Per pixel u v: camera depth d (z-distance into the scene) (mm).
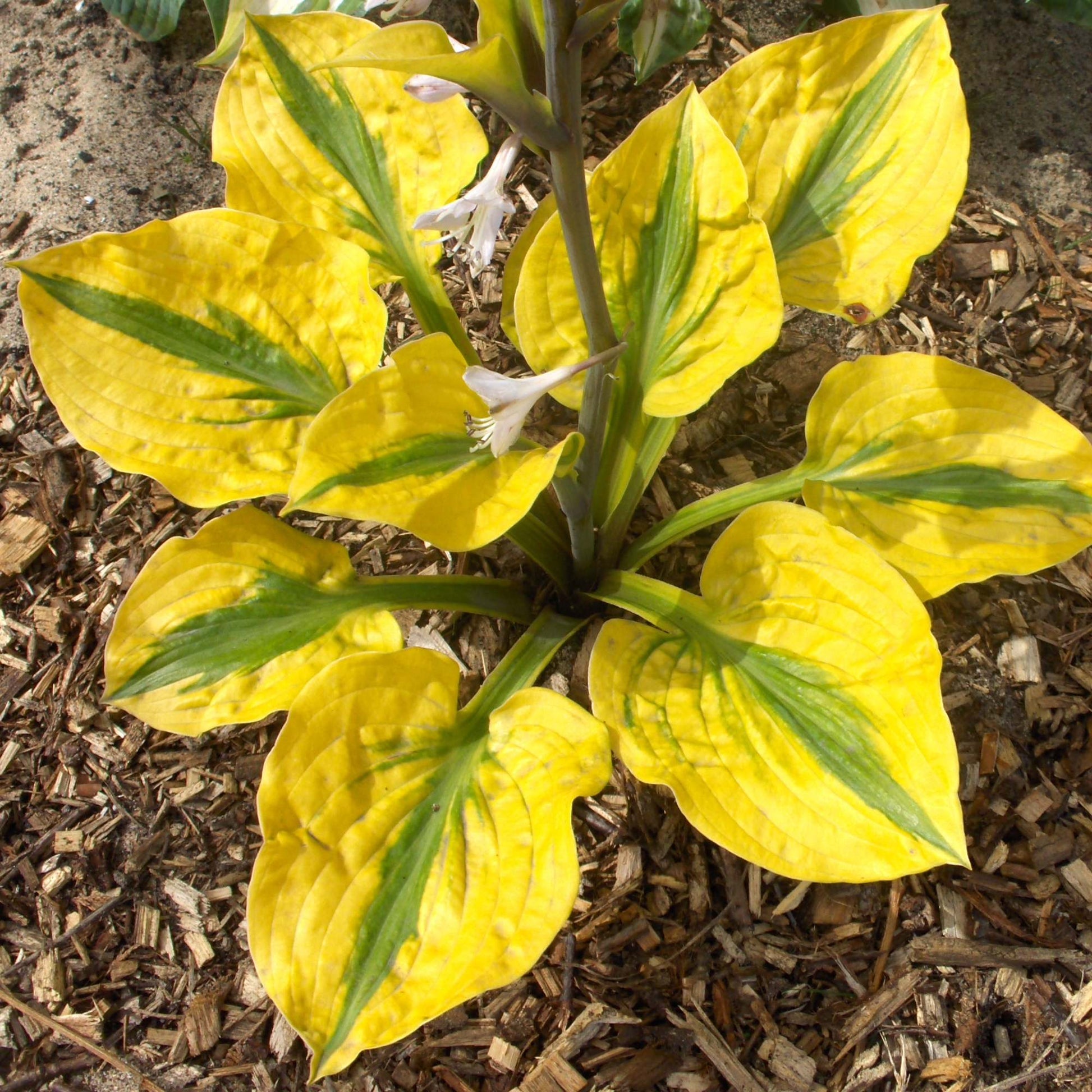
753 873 608
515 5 454
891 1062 578
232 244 578
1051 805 623
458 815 526
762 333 563
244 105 613
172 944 604
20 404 703
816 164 603
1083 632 655
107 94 759
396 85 613
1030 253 729
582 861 610
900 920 603
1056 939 600
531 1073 575
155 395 575
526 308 587
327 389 597
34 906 610
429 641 654
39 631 657
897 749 520
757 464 689
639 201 574
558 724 537
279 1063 582
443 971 499
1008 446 582
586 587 639
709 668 557
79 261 564
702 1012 585
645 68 707
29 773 634
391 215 627
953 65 578
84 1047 587
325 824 520
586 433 564
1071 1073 573
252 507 592
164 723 561
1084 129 753
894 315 716
